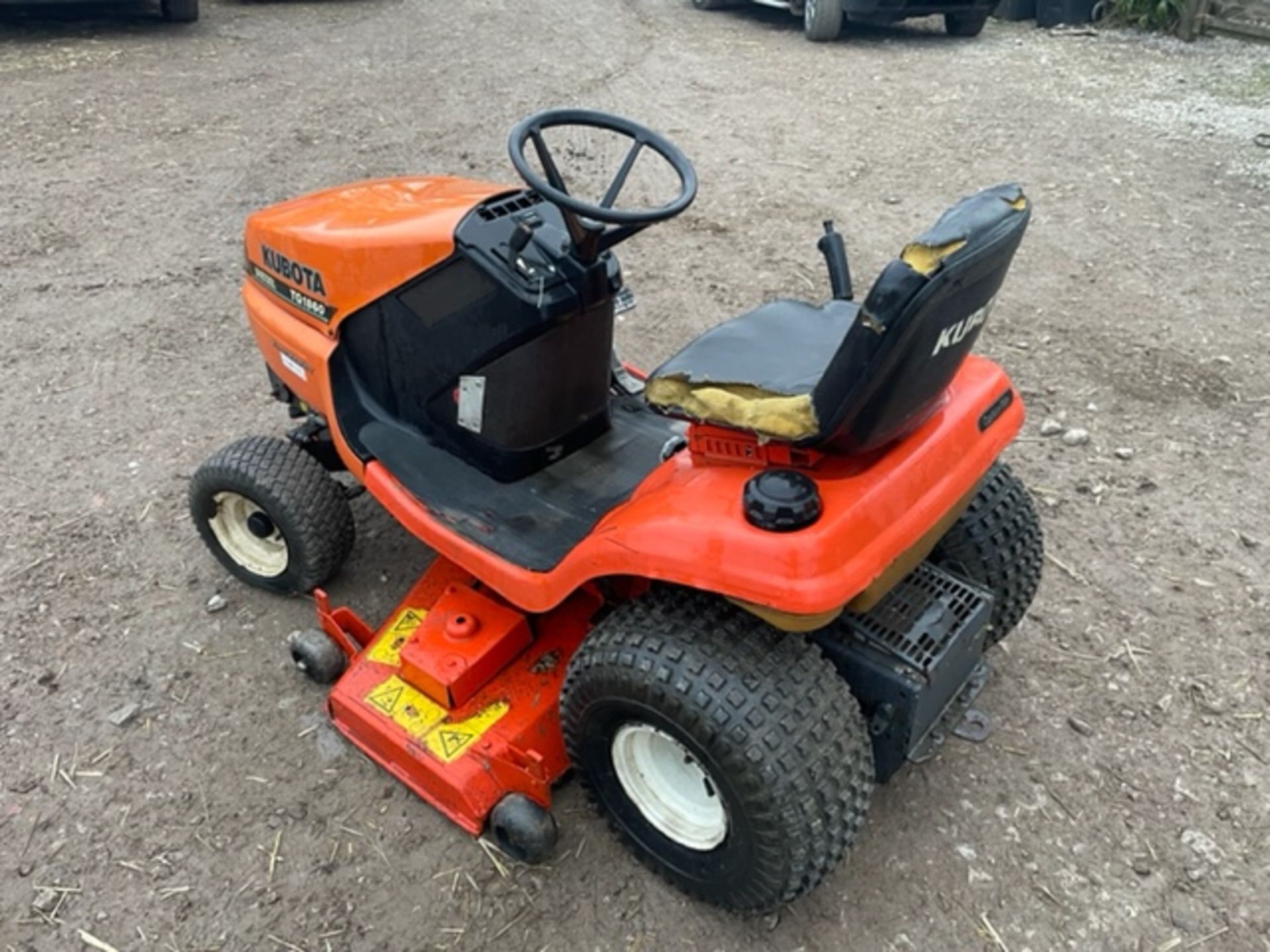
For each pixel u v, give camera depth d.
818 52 9.57
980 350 4.67
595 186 6.30
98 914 2.40
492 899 2.43
